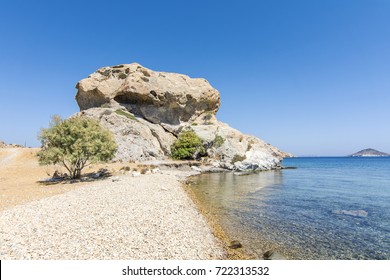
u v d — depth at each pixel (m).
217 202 22.39
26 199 18.39
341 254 11.72
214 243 12.09
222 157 67.62
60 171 35.72
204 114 89.56
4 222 12.28
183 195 22.88
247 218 17.30
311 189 31.77
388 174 57.06
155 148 63.81
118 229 11.81
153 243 10.64
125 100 76.06
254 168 62.16
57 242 10.00
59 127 27.77
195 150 66.31
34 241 10.03
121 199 18.23
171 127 77.62
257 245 12.51
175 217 15.05
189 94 83.56
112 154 30.89
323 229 15.30
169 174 40.00
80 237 10.59
